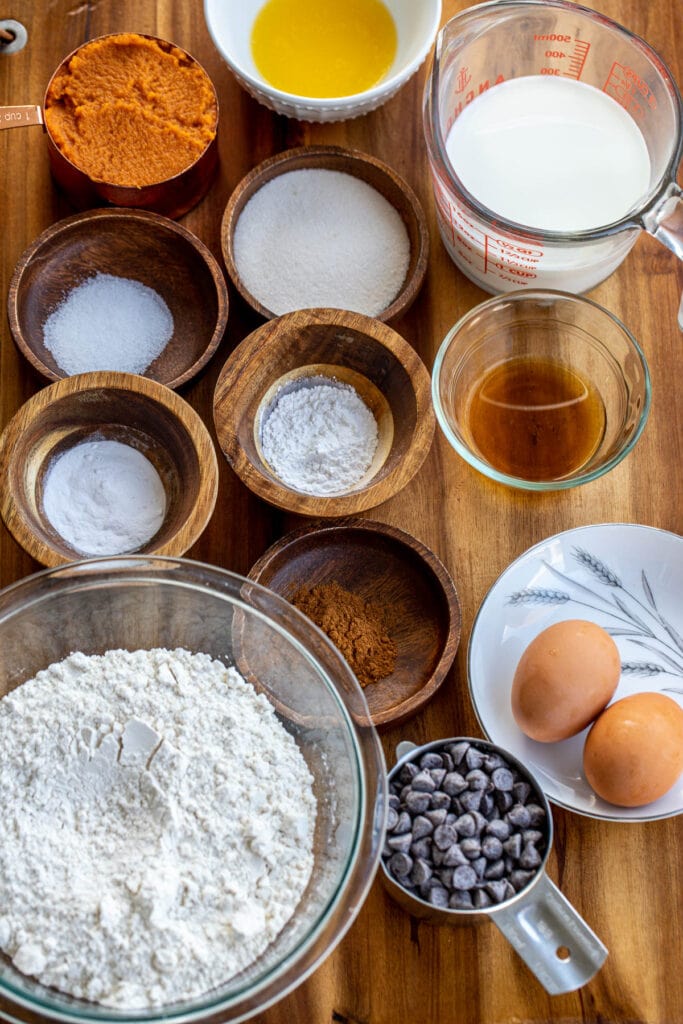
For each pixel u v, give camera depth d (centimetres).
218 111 77
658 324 76
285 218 77
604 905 70
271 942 64
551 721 68
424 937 69
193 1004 63
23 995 62
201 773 66
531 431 76
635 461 75
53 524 73
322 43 78
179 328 77
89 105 75
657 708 68
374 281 76
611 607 73
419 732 72
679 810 69
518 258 73
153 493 74
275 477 73
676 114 71
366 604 73
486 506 74
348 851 65
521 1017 68
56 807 66
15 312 73
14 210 77
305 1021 68
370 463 74
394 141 78
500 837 67
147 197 75
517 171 74
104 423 73
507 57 76
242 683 69
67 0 79
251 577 71
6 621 68
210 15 74
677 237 69
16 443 70
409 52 77
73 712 67
